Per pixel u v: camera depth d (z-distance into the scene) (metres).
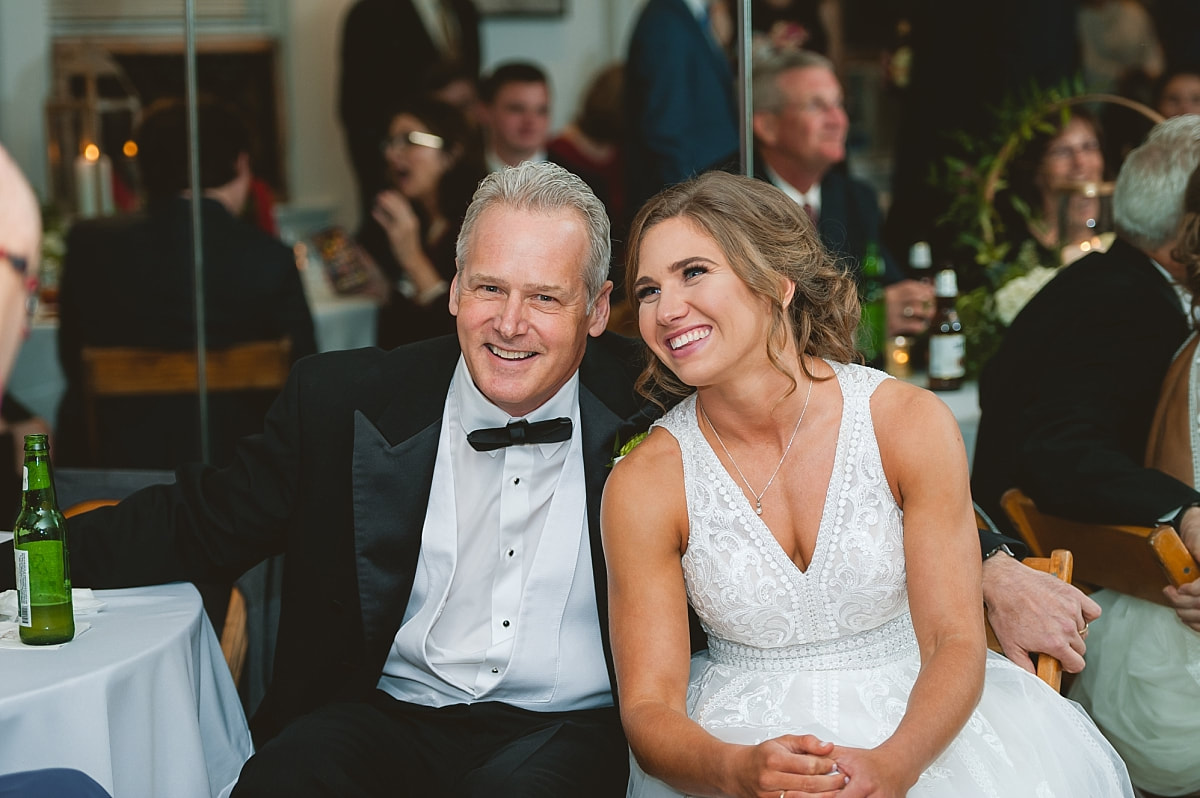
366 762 1.79
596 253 1.86
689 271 1.65
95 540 1.96
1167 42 4.77
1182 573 1.94
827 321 1.77
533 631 1.92
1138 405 2.30
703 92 4.30
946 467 1.67
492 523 1.93
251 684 2.59
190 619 1.83
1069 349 2.31
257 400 3.81
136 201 4.88
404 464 1.91
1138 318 2.29
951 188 3.53
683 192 1.68
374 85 4.96
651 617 1.69
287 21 5.83
